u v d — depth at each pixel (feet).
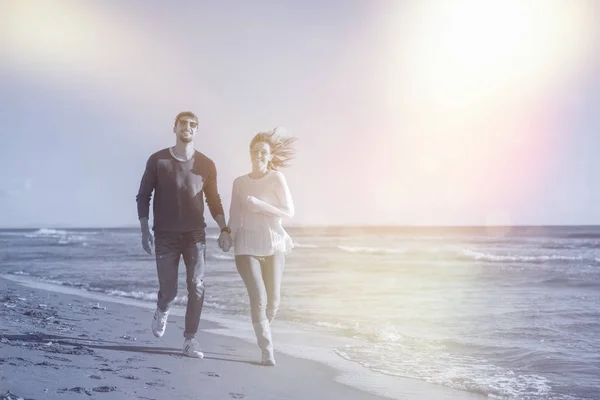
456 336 21.62
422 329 23.50
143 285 44.42
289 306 31.40
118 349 15.02
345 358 16.93
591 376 15.12
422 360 16.97
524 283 47.44
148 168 14.58
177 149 14.64
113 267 66.95
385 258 88.48
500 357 17.61
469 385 13.97
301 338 20.72
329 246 141.28
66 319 21.33
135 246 141.08
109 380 10.98
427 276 53.93
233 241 14.71
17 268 65.57
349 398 11.79
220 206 15.12
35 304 26.37
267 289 14.79
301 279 50.42
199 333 20.34
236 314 28.07
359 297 35.96
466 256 91.76
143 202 14.60
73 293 37.11
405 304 32.45
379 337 20.97
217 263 75.97
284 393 11.62
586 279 51.11
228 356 15.57
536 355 17.88
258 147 14.49
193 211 14.55
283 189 14.46
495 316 27.50
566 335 22.06
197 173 14.64
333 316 27.25
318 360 16.26
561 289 42.52
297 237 246.47
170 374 12.23
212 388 11.33
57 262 77.92
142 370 12.35
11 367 11.14
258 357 15.72
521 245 143.54
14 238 220.23
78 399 9.34
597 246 135.23
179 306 31.07
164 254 14.60
